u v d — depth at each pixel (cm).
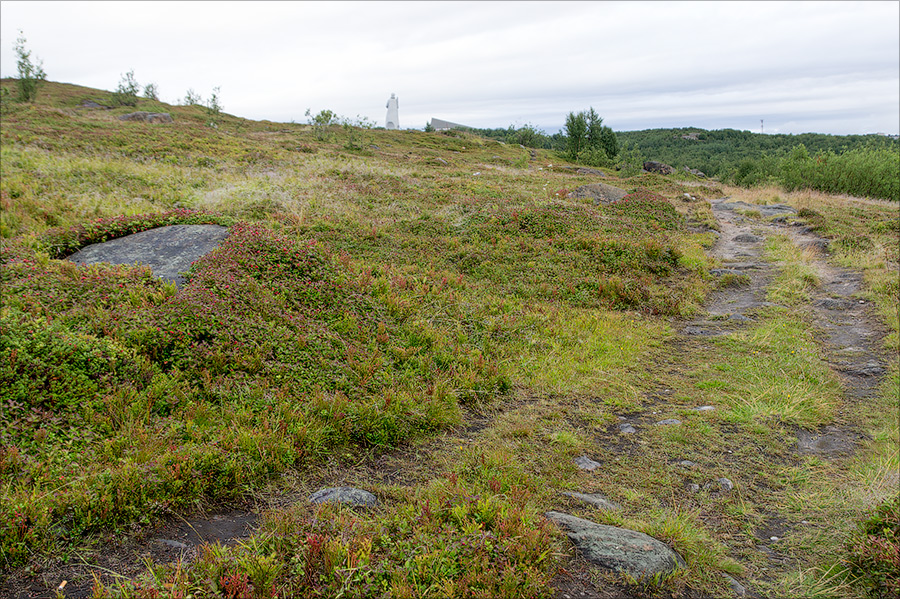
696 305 1252
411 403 696
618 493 536
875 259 1476
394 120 11931
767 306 1220
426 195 2250
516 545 394
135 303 836
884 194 3375
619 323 1106
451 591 349
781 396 765
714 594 388
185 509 470
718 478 566
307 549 389
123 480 458
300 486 525
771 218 2302
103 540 417
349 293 1034
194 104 7038
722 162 10700
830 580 404
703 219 2261
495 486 503
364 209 1928
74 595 357
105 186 1962
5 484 449
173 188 2069
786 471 584
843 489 542
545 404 764
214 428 582
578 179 3878
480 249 1538
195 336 757
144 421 582
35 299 798
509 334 1004
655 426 692
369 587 358
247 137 4588
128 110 5853
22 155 2238
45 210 1560
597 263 1453
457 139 7444
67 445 516
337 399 662
